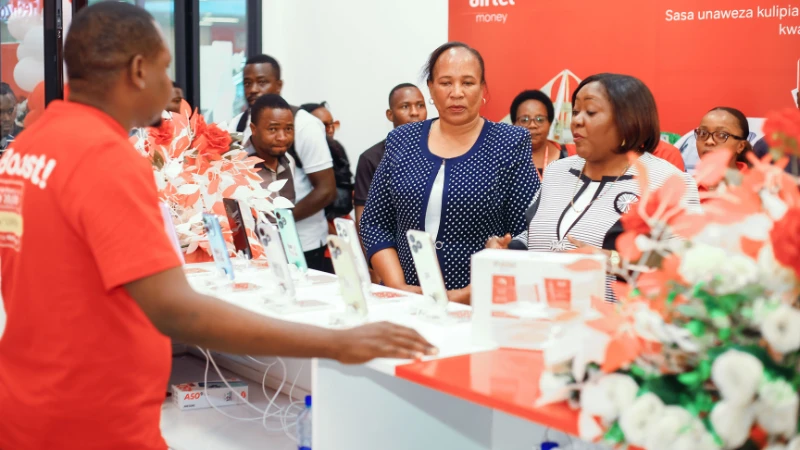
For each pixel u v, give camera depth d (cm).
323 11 540
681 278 112
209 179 269
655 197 120
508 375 139
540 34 393
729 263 108
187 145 263
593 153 198
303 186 381
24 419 145
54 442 145
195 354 297
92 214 133
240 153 276
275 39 572
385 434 177
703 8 342
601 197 200
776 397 102
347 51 528
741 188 112
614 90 194
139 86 144
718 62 340
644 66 361
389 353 144
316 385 168
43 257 140
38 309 142
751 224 110
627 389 109
